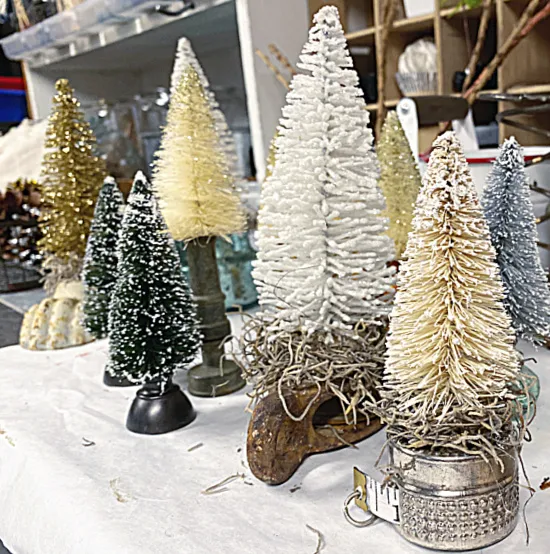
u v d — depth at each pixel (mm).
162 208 604
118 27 1431
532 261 493
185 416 558
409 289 384
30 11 1622
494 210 496
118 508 425
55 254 868
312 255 490
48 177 848
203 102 599
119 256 538
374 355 485
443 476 353
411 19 1444
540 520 387
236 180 633
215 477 466
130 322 527
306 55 494
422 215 378
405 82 1504
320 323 496
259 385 475
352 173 485
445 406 367
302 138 491
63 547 418
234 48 1704
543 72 1370
